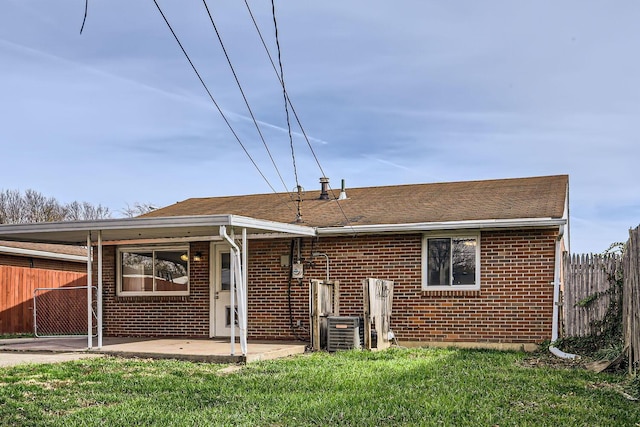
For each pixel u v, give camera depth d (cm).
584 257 1337
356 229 1451
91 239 1445
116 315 1700
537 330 1345
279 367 1088
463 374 1000
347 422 718
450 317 1409
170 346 1370
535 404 799
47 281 2131
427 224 1396
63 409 784
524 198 1534
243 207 1816
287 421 723
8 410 766
